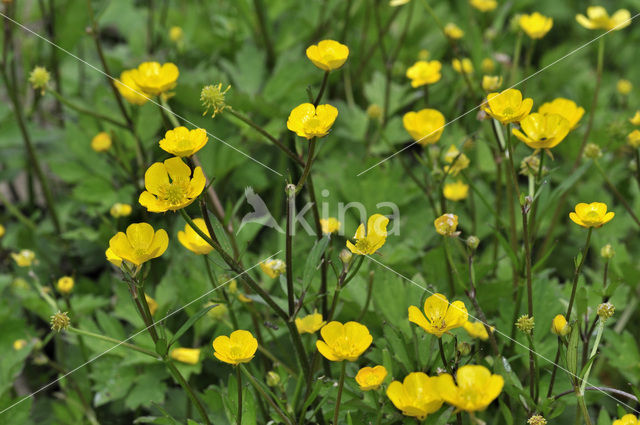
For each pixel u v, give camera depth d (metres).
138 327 1.89
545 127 1.70
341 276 1.70
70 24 2.12
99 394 1.87
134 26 2.59
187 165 1.66
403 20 2.47
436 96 2.21
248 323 1.87
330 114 1.67
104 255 2.03
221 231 1.68
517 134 1.70
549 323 1.81
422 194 1.97
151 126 2.03
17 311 1.98
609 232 2.00
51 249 2.07
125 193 2.00
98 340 1.89
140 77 1.75
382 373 1.67
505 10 2.41
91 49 2.51
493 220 1.97
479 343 1.79
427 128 1.80
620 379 1.91
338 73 2.16
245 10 2.25
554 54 2.40
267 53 2.30
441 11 2.54
